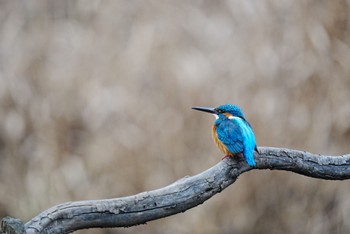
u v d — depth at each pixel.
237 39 13.05
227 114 7.23
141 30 13.10
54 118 13.50
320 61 12.79
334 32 12.90
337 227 13.19
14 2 15.03
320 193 13.16
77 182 13.16
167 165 12.76
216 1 13.59
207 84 12.71
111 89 13.02
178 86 12.73
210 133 12.70
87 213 4.41
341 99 12.81
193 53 13.00
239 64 12.78
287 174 13.12
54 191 13.30
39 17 14.61
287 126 12.62
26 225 4.21
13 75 13.89
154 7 13.47
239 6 13.07
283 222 13.19
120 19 13.74
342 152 12.77
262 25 12.95
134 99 12.88
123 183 12.88
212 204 13.19
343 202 13.13
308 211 13.16
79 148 13.36
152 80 12.98
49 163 13.45
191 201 4.76
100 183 13.03
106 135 13.05
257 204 13.18
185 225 13.20
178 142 12.70
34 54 14.05
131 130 12.84
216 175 4.95
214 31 13.19
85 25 14.08
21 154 13.72
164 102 12.83
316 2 13.01
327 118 12.73
